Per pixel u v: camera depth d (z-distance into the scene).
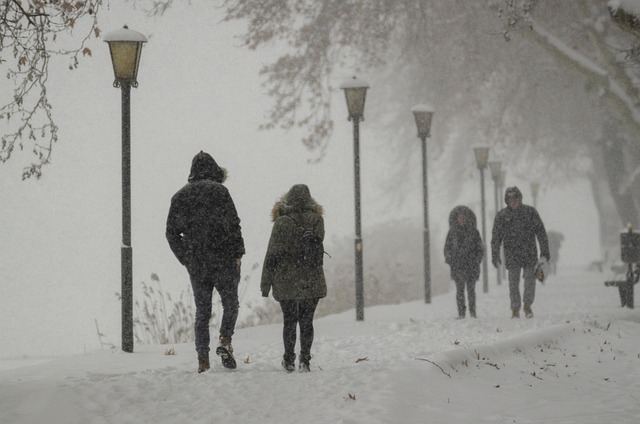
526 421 20.28
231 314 27.03
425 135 64.12
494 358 28.30
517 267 45.47
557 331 34.34
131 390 22.62
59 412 20.36
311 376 24.69
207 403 21.86
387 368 24.61
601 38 71.75
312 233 26.77
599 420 20.44
